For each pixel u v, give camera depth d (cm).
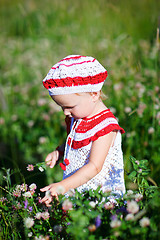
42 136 372
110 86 377
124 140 291
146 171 195
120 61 459
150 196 174
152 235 148
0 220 193
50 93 180
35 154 351
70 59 179
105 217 161
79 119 193
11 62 631
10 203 186
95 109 189
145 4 624
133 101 348
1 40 777
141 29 538
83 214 165
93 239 147
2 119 410
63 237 171
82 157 189
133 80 404
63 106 181
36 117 401
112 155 191
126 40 501
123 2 580
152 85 368
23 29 794
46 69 522
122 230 152
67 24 711
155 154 283
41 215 172
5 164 302
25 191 184
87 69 174
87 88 175
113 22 602
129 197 170
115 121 187
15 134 397
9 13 908
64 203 156
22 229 187
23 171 231
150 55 430
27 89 482
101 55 457
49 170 268
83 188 190
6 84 514
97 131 182
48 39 702
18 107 437
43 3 803
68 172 198
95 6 651
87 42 566
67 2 736
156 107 312
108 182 192
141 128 308
